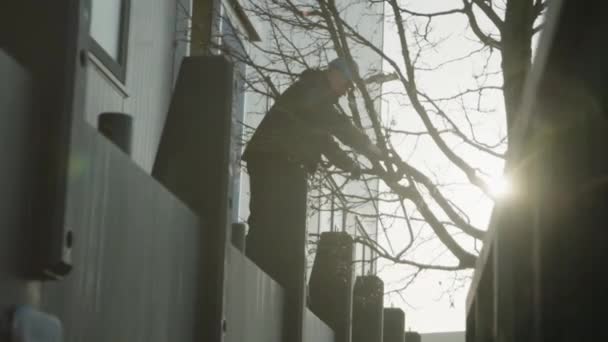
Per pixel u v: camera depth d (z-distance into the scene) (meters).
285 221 8.21
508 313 2.49
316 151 8.32
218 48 8.81
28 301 2.92
